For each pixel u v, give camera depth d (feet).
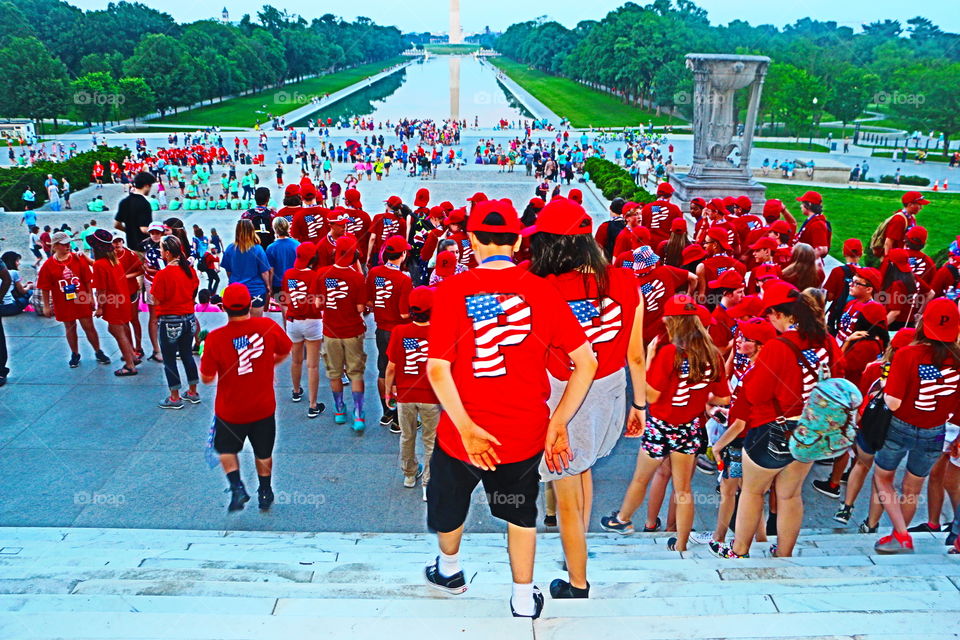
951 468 19.08
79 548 18.40
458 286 9.20
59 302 31.65
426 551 18.22
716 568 15.52
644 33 301.43
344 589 12.13
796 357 15.43
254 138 217.36
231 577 14.39
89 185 122.01
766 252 31.58
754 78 72.28
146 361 33.76
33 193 99.86
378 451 25.82
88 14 333.42
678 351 17.30
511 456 9.53
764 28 357.41
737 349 22.43
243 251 32.04
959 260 32.14
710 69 71.82
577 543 11.68
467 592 11.90
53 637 9.07
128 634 9.08
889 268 28.45
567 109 318.65
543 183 94.58
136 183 37.37
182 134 226.99
